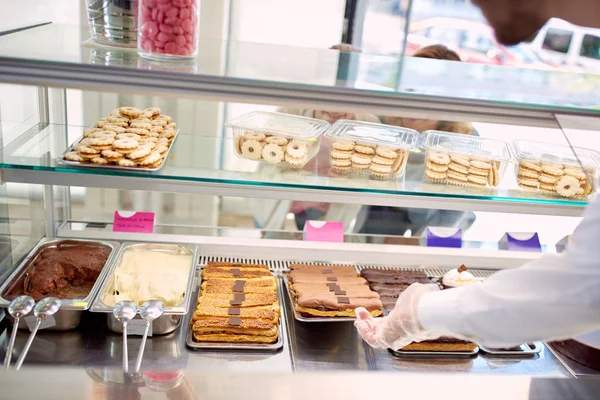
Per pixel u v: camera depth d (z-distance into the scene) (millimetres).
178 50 1382
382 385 1135
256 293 1797
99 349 1592
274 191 1628
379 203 1665
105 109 2473
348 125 1940
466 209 1695
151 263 1887
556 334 1117
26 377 1096
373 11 3295
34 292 1674
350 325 1796
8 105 1637
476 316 1158
